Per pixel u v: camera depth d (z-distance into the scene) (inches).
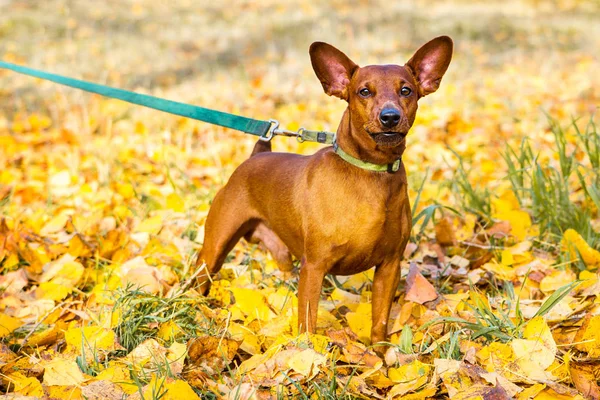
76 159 291.6
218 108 389.7
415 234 207.6
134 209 238.4
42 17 640.4
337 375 135.1
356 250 147.7
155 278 177.0
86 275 193.3
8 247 199.2
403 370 136.4
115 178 273.9
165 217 225.9
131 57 532.7
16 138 337.7
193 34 614.2
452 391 127.1
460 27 627.5
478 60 515.2
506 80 443.2
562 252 188.2
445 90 407.2
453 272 182.9
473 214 216.8
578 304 159.0
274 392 130.6
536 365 132.1
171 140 329.7
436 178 258.1
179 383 124.1
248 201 172.6
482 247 191.6
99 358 145.9
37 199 258.5
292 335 153.3
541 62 501.7
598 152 211.8
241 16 692.1
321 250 148.5
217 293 175.8
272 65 498.6
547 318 152.1
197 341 141.3
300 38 581.9
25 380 131.3
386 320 155.1
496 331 145.5
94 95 404.8
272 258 197.2
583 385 128.8
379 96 141.4
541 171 203.6
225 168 271.6
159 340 153.6
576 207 201.8
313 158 156.8
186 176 260.5
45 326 164.6
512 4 780.0
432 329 154.3
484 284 180.2
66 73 476.7
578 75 440.1
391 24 636.1
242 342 149.2
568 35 601.3
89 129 337.7
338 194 146.2
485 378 127.9
